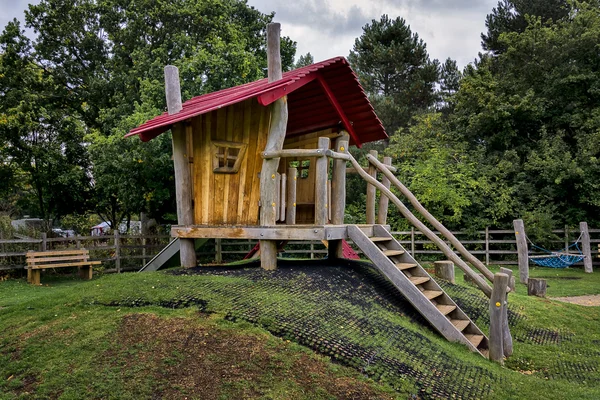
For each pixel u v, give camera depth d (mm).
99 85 17844
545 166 17156
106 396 4008
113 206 20516
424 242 16703
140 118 13727
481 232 16844
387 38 27531
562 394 4855
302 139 9438
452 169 17844
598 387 5391
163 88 14656
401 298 7066
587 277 14297
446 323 6211
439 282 9188
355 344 4938
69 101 19625
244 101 7363
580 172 16328
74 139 19219
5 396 4160
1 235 12891
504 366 5836
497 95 19938
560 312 8609
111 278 7043
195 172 7750
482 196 17516
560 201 17938
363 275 7488
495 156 19016
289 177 7449
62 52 19141
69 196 20156
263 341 4742
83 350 4750
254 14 19312
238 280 6348
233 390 4035
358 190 19141
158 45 17797
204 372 4266
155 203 16094
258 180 7328
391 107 24875
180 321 5164
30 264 11648
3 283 11602
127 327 5125
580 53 18656
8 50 17859
